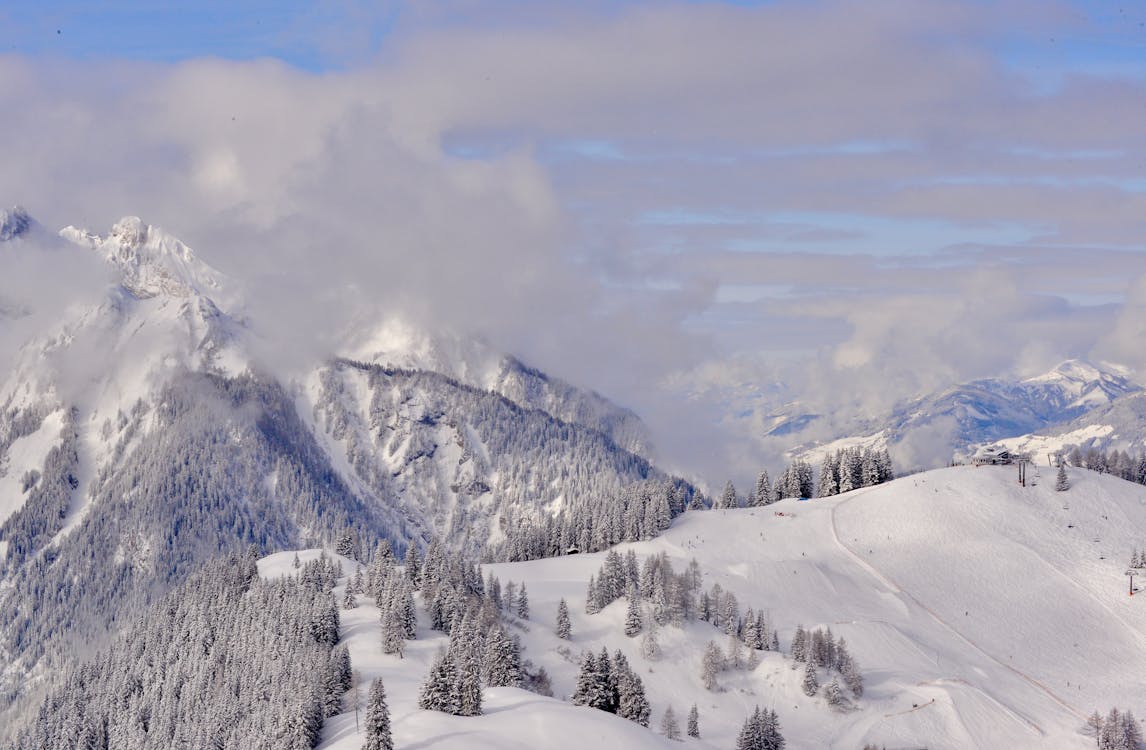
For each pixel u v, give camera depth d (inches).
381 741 6358.3
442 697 7140.8
